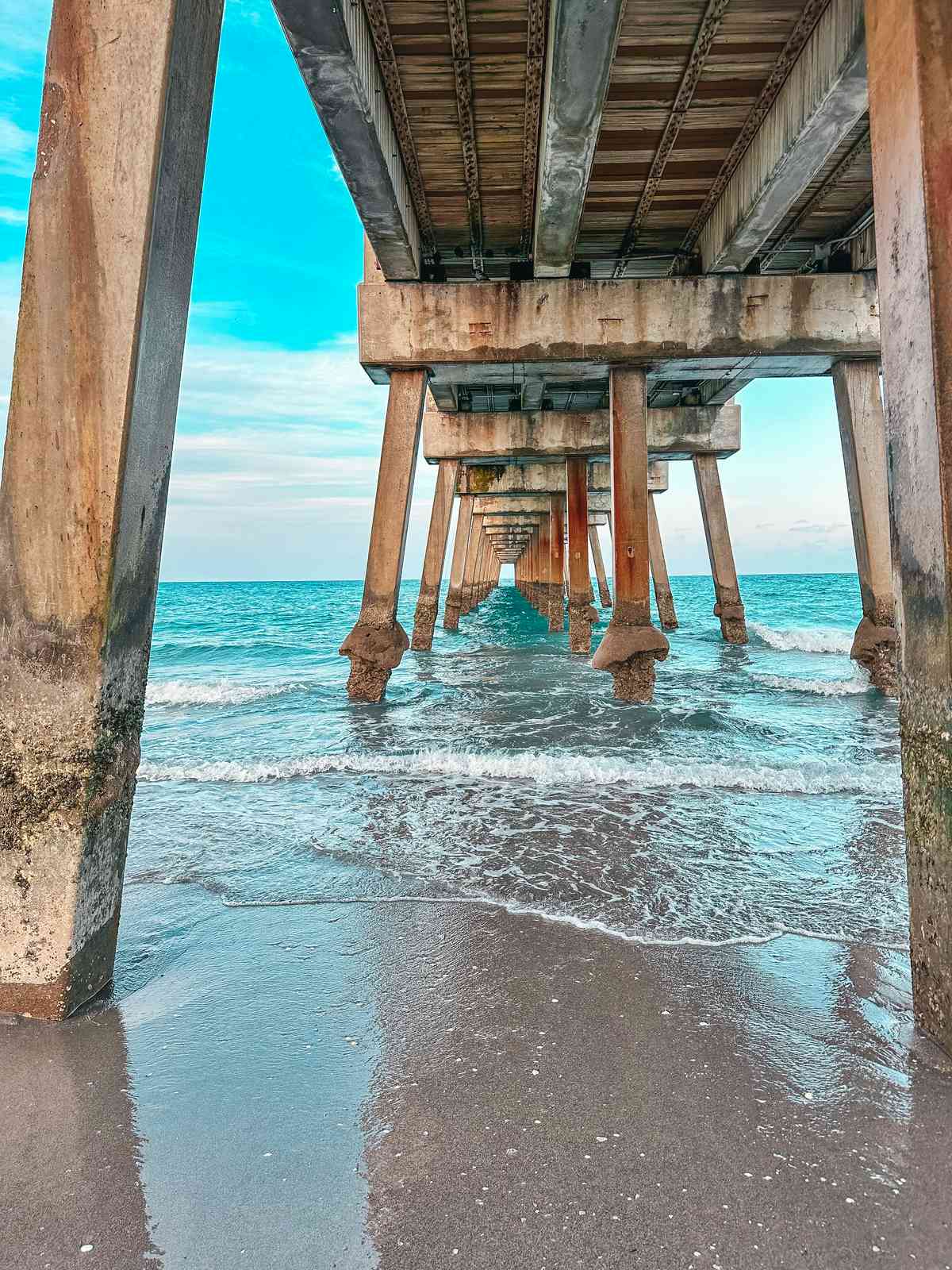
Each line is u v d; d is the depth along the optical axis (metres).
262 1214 1.69
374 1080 2.21
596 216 9.66
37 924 2.54
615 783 5.98
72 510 2.49
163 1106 2.09
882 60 2.55
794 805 5.30
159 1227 1.65
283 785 6.13
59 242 2.48
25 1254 1.58
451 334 10.03
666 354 9.93
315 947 3.16
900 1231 1.62
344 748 7.80
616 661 10.30
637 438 10.27
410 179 8.70
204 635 26.86
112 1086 2.18
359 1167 1.84
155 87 2.44
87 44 2.48
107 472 2.47
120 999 2.71
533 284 9.95
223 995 2.74
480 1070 2.25
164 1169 1.83
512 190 9.02
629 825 4.88
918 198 2.32
